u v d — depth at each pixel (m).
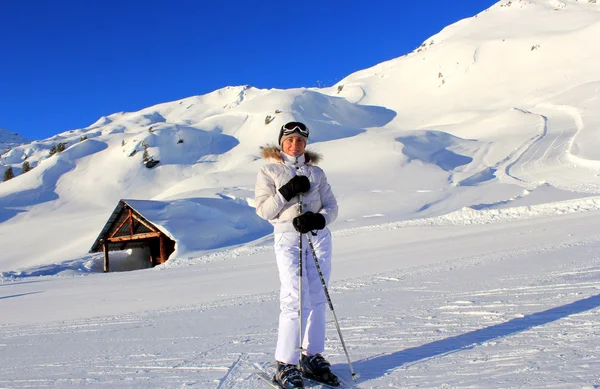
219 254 20.23
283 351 3.10
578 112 60.38
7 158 105.12
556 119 60.19
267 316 5.99
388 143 48.97
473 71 110.00
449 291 6.09
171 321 6.21
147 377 3.39
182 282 12.89
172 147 71.12
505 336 3.53
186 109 154.00
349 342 3.95
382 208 28.30
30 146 111.50
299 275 3.10
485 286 6.10
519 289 5.52
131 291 11.91
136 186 61.19
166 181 62.59
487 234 14.62
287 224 3.31
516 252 9.95
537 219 16.95
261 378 3.15
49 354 4.59
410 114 100.69
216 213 28.45
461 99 101.25
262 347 4.09
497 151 46.34
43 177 64.88
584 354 2.86
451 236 15.59
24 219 51.88
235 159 67.88
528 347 3.15
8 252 33.03
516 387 2.44
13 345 5.32
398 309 5.20
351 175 40.97
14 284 16.50
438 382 2.69
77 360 4.17
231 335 4.81
